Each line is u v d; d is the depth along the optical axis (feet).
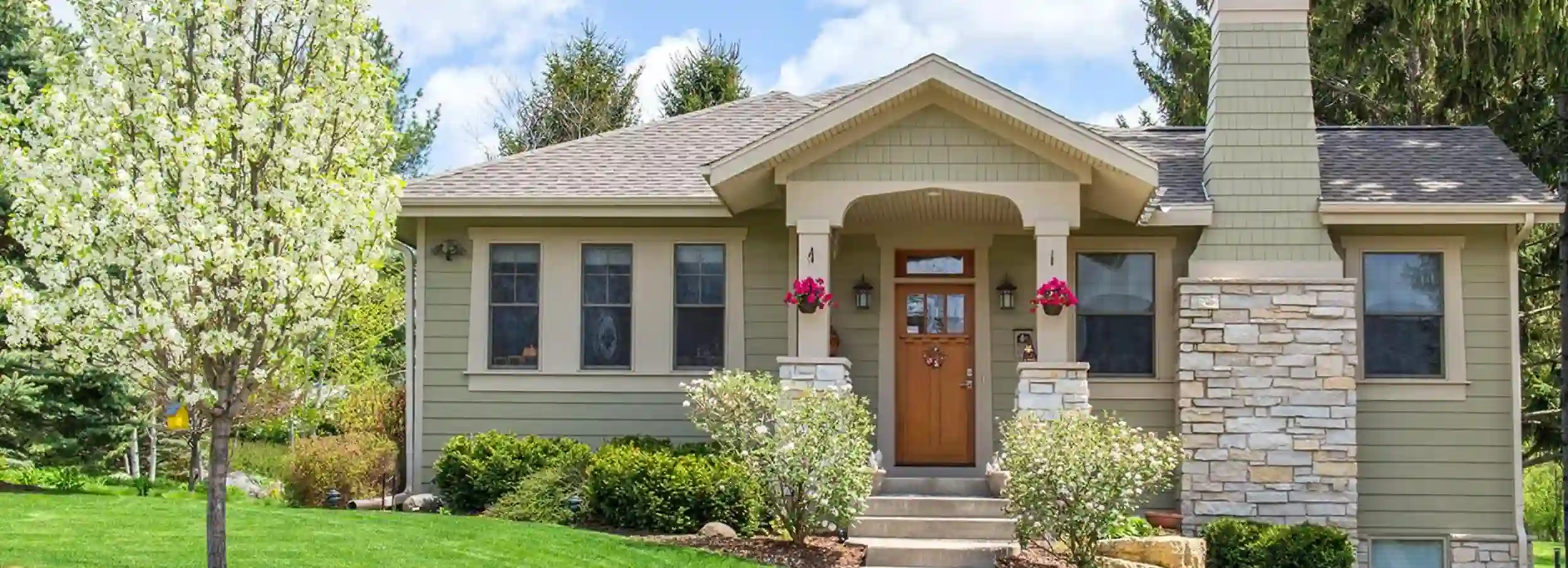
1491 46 61.62
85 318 27.20
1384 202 50.49
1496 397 51.65
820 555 42.50
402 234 57.41
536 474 50.67
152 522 42.19
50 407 61.98
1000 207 50.93
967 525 45.52
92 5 28.12
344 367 86.17
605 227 54.80
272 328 28.09
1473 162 54.60
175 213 27.14
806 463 42.52
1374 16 68.64
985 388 53.72
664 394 54.24
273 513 45.24
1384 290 52.24
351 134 29.91
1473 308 51.88
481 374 54.44
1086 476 41.70
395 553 38.34
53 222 26.55
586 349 54.70
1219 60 51.80
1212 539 47.57
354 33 29.71
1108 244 52.95
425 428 54.60
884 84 46.62
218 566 29.09
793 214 48.21
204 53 28.35
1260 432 49.32
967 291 54.65
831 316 54.49
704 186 54.19
